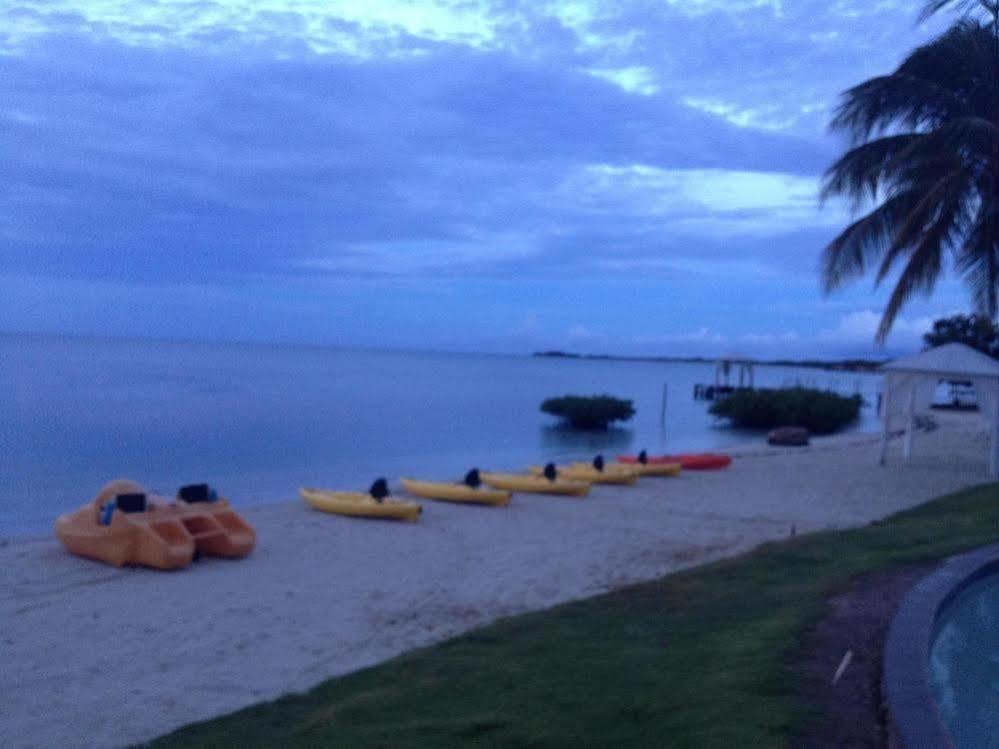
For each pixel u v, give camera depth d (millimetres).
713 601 9141
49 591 11109
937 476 23656
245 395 51750
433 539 14789
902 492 20922
